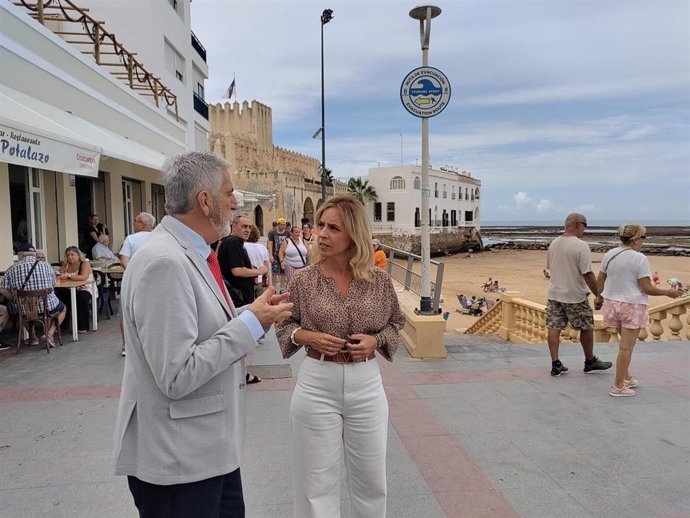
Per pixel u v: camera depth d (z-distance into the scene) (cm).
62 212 1076
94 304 845
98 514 315
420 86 718
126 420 189
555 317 607
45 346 734
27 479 356
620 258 533
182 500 189
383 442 260
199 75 2667
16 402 505
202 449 191
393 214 6819
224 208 205
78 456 390
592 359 614
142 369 187
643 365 657
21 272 688
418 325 687
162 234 194
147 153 1213
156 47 1927
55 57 971
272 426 450
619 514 320
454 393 544
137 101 1431
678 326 847
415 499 336
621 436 436
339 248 258
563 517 317
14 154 559
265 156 5147
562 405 509
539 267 5403
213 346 185
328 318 254
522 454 402
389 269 1234
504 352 725
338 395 252
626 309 525
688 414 486
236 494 226
